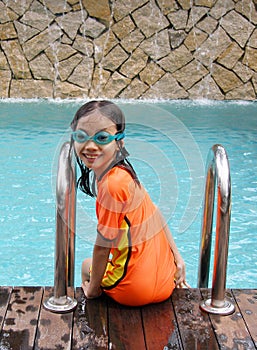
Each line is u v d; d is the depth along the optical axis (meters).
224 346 2.15
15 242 4.09
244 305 2.44
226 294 2.53
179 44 8.27
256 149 6.10
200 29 8.27
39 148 5.91
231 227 4.39
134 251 2.30
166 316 2.33
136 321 2.29
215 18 8.26
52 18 8.09
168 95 8.34
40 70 8.20
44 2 8.05
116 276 2.34
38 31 8.10
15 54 8.12
